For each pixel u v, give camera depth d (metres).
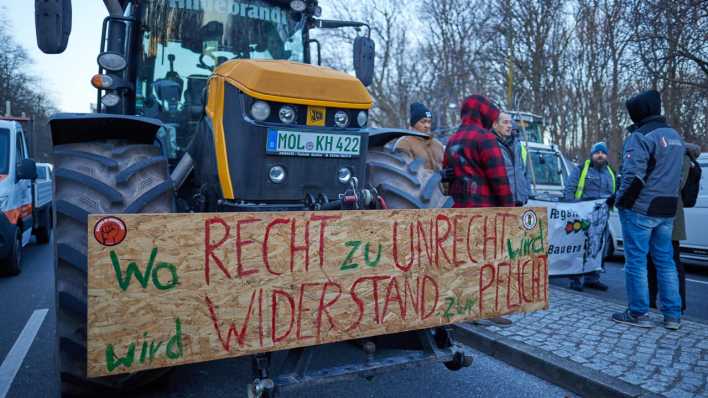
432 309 2.90
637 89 21.00
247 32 4.61
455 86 32.22
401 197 3.74
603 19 23.73
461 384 3.95
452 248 2.95
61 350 2.91
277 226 2.48
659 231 4.85
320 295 2.59
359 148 3.38
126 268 2.22
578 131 27.05
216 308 2.38
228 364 4.27
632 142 4.76
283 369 2.75
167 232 2.28
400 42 34.19
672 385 3.62
